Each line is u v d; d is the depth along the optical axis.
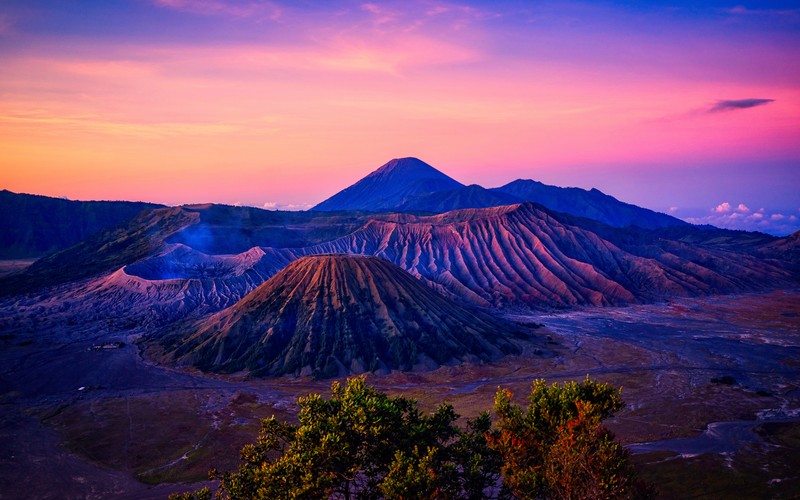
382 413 26.59
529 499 25.95
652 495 29.67
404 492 23.53
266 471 24.94
